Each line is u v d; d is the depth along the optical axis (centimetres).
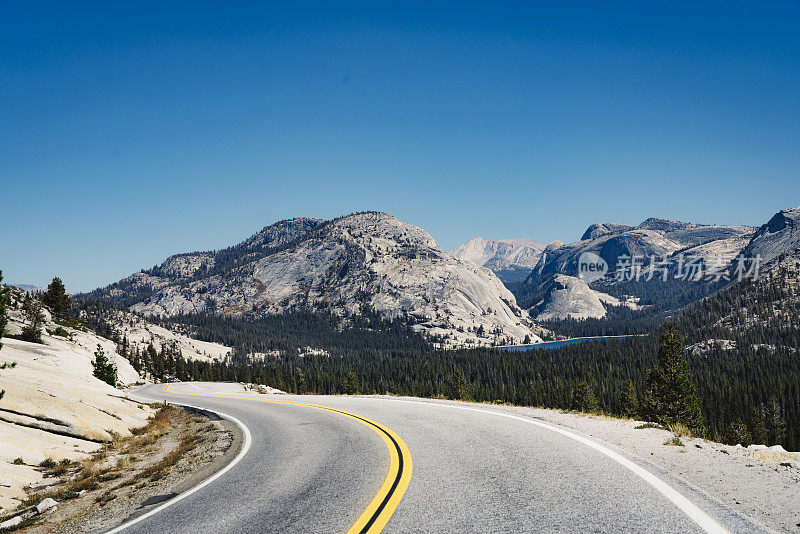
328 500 704
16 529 819
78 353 4647
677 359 4238
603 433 1056
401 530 555
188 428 1948
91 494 1038
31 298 5212
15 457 1269
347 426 1438
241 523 641
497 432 1141
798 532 489
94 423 1731
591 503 604
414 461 899
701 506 572
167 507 764
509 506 612
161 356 13975
